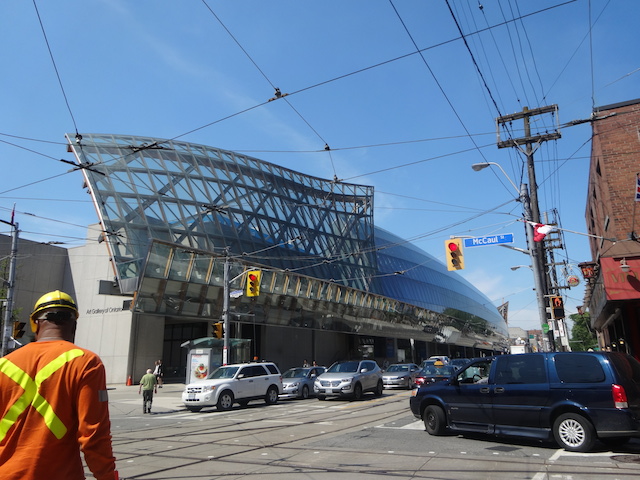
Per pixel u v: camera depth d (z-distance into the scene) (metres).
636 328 19.62
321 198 52.53
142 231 34.25
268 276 39.28
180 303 33.66
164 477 7.66
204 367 26.09
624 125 19.08
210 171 42.38
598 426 8.45
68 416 2.49
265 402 22.06
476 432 10.53
